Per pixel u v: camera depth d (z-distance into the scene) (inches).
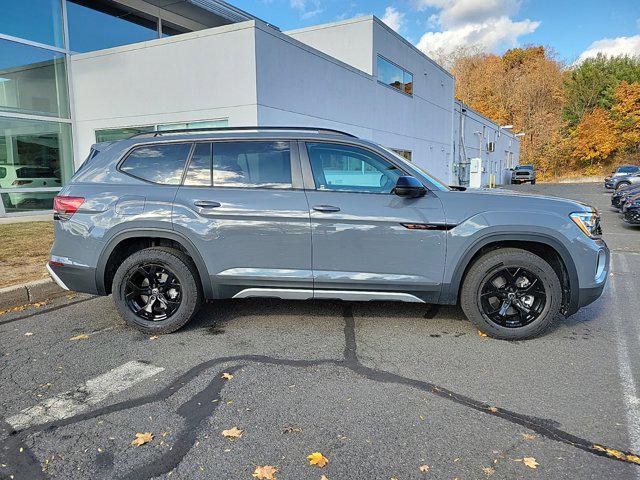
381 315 182.7
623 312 190.2
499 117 2364.7
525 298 155.8
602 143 2112.5
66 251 163.9
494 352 146.6
